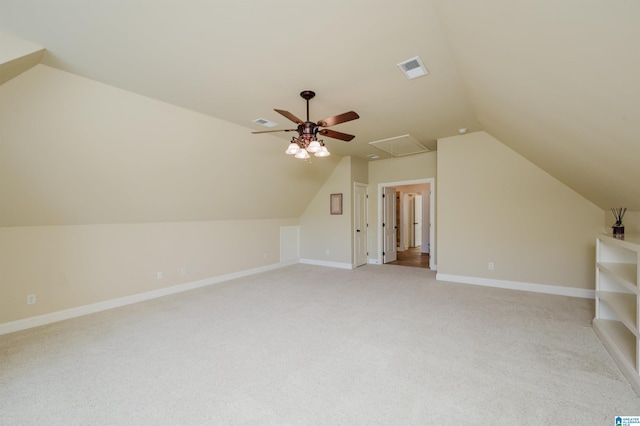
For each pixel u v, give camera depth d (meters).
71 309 3.46
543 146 3.03
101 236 3.75
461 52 2.15
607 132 1.78
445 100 3.22
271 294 4.31
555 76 1.60
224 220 5.30
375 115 3.70
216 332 2.94
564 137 2.38
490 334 2.80
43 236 3.28
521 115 2.61
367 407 1.78
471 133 4.64
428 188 8.69
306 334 2.86
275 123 3.88
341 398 1.87
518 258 4.36
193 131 3.59
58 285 3.38
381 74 2.61
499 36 1.60
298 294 4.29
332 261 6.47
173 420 1.68
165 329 3.03
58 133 2.68
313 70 2.53
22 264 3.13
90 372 2.21
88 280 3.62
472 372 2.15
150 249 4.25
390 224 7.08
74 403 1.84
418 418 1.68
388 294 4.22
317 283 4.95
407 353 2.45
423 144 5.29
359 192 6.54
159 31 1.95
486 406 1.78
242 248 5.61
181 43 2.10
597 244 2.89
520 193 4.32
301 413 1.73
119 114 2.92
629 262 2.77
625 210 3.11
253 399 1.87
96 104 2.73
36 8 1.69
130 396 1.91
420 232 10.45
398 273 5.70
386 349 2.53
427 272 5.77
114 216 3.79
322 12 1.79
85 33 1.96
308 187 6.25
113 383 2.06
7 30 1.92
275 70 2.52
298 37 2.05
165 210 4.26
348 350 2.52
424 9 1.77
